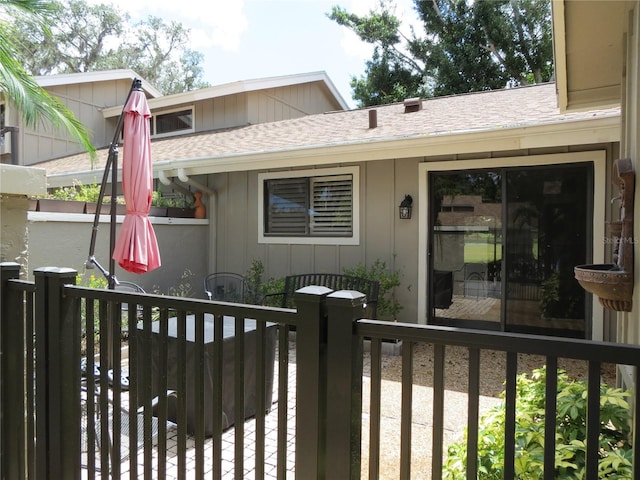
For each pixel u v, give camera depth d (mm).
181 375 1683
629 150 2537
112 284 3928
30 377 2102
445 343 1209
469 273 5523
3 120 10508
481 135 4715
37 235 4812
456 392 3758
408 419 1273
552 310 5082
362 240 6055
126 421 3049
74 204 5234
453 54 16594
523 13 15867
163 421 1719
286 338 1457
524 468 1623
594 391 1049
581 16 2529
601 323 4715
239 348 1540
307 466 1369
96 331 4027
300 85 11633
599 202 4703
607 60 3062
